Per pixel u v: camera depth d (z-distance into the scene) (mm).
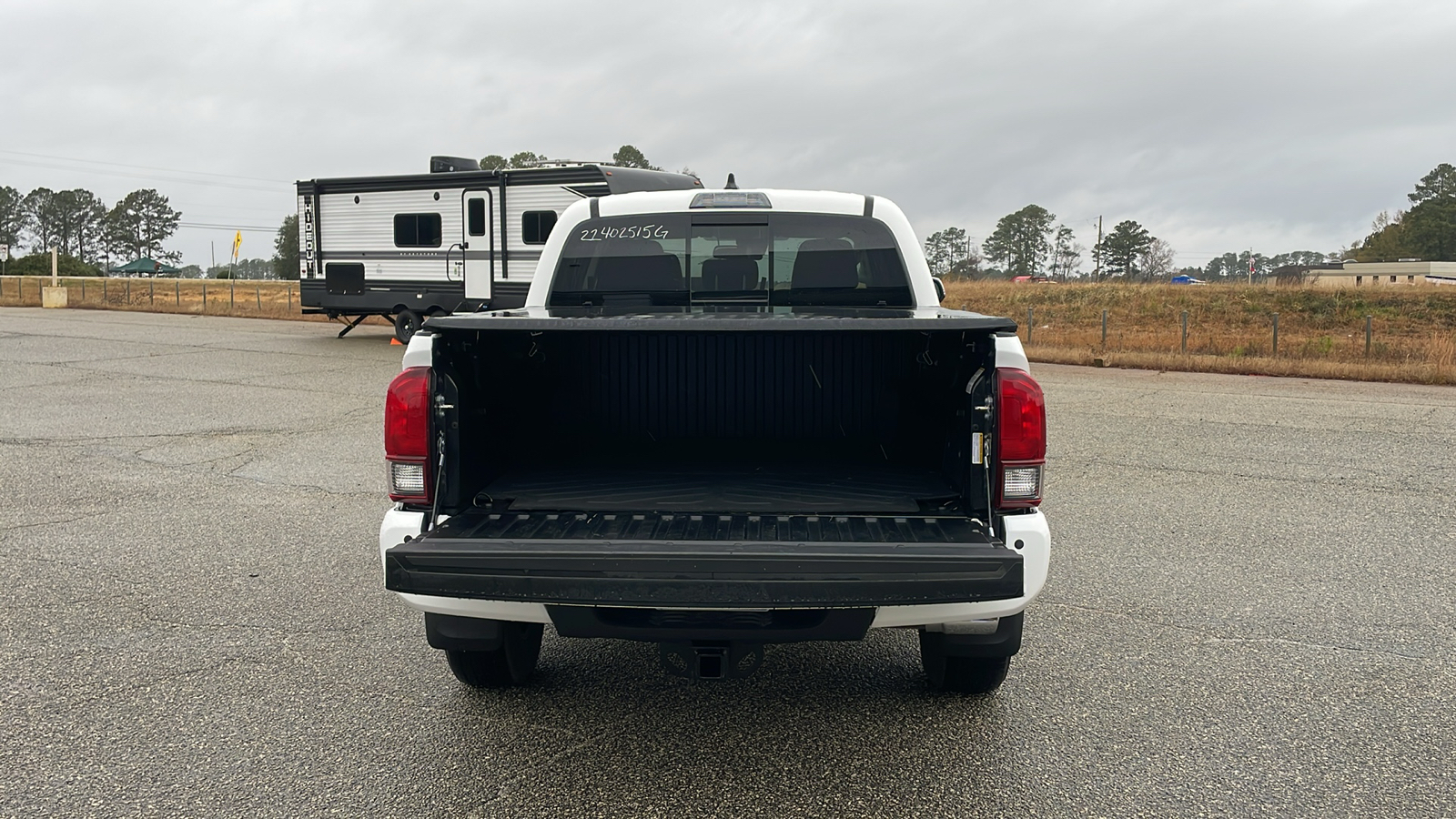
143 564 5578
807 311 4250
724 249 5012
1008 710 3768
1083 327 30625
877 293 4996
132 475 7969
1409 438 10000
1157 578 5422
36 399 12250
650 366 4277
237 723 3617
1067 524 6562
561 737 3529
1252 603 5004
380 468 8273
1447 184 113938
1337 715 3711
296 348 19047
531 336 4000
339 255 19359
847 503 3381
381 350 18625
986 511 3201
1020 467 3152
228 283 70875
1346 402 12844
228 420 10750
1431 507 7051
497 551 2857
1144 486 7711
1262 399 13164
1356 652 4348
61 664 4156
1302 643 4457
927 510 3328
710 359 4242
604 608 3105
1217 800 3096
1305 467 8477
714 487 3621
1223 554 5879
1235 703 3820
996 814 3018
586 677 4102
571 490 3578
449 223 17906
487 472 3598
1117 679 4062
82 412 11203
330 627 4621
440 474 3271
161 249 162250
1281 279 34906
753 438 4281
